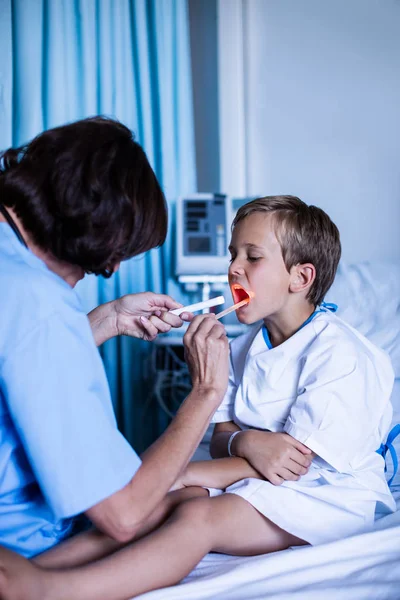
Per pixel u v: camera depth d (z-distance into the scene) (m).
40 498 0.75
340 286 1.63
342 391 0.98
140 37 2.37
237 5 2.54
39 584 0.65
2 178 0.70
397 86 2.04
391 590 0.73
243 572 0.77
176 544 0.79
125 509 0.66
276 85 2.43
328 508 0.94
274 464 0.95
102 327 1.06
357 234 2.18
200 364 0.81
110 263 0.73
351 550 0.83
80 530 0.89
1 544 0.72
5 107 1.99
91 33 2.21
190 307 1.05
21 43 2.03
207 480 0.98
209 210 2.26
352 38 2.17
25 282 0.65
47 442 0.62
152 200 0.72
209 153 2.73
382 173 2.10
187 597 0.71
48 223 0.67
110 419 0.68
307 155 2.34
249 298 1.09
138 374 2.38
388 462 1.24
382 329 1.49
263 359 1.11
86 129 0.70
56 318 0.65
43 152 0.68
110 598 0.70
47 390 0.62
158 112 2.43
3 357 0.62
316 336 1.08
